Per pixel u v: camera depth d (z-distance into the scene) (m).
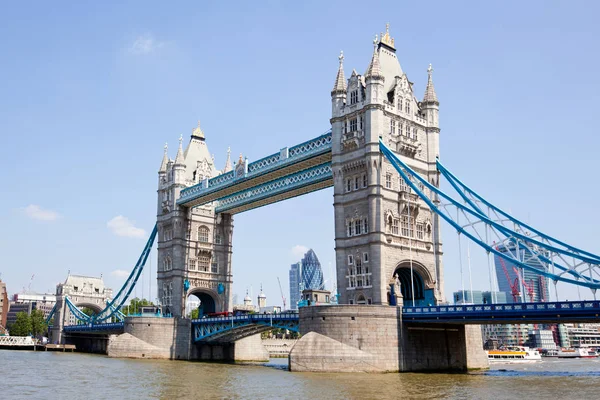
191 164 131.12
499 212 79.25
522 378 68.75
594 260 66.69
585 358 183.75
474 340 87.44
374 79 86.94
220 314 118.62
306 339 74.94
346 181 88.88
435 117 93.75
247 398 49.31
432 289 88.06
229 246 131.62
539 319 66.88
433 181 91.44
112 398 49.94
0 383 61.72
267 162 104.50
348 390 54.22
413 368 76.38
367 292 82.38
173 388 57.47
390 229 84.50
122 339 115.25
